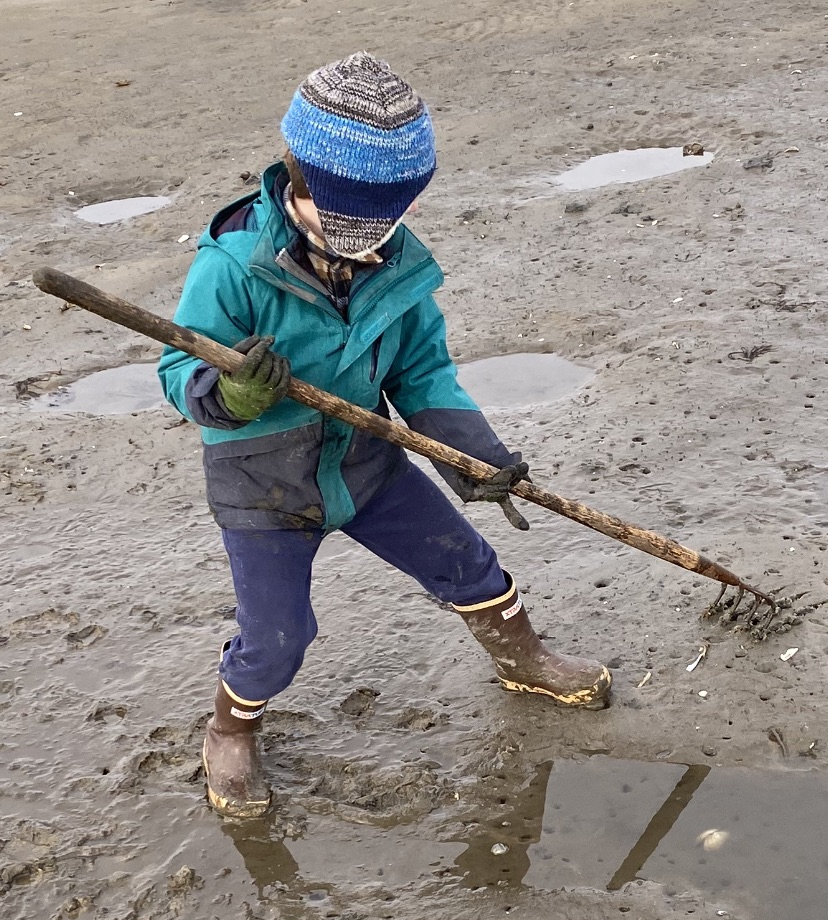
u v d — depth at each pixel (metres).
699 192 6.95
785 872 2.83
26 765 3.32
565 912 2.75
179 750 3.31
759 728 3.22
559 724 3.29
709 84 8.90
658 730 3.25
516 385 5.28
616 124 8.32
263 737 3.34
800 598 3.64
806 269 5.89
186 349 2.32
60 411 5.36
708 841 2.92
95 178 8.24
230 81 10.18
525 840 2.96
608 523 2.97
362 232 2.38
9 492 4.73
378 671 3.57
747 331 5.35
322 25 11.77
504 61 10.05
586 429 4.80
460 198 7.37
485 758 3.21
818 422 4.64
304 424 2.65
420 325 2.79
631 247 6.39
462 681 3.50
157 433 5.05
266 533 2.76
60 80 10.59
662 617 3.67
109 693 3.57
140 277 6.53
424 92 9.46
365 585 3.99
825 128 7.71
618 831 2.97
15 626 3.91
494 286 6.15
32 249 7.07
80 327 6.08
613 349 5.42
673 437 4.66
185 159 8.45
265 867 2.94
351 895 2.85
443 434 2.83
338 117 2.29
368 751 3.26
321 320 2.54
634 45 10.09
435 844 2.97
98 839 3.05
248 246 2.46
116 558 4.27
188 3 13.10
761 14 10.58
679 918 2.71
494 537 4.19
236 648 2.95
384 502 2.93
